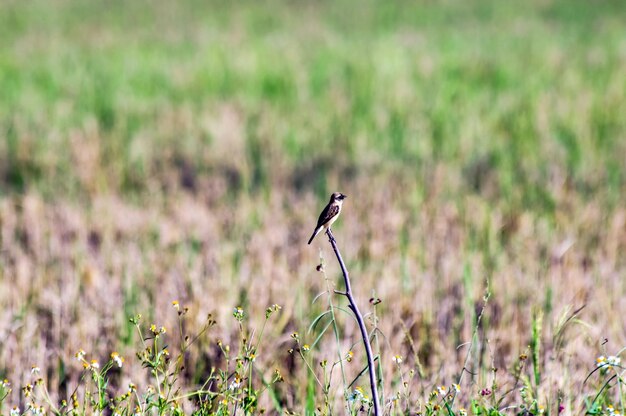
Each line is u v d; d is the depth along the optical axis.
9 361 8.12
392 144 18.77
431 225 13.12
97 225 13.08
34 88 24.88
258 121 20.98
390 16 43.25
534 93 23.31
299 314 9.27
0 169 17.34
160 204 14.48
